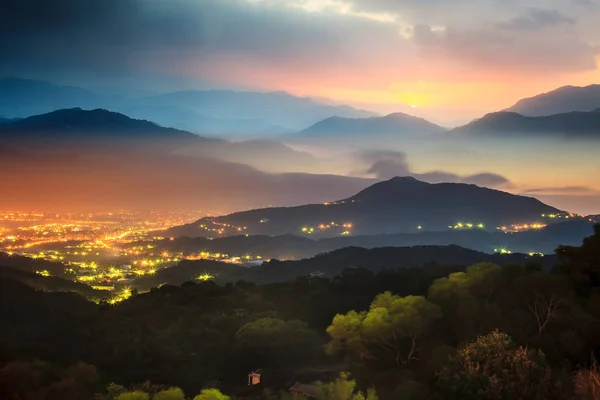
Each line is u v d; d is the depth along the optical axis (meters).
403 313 36.62
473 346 24.92
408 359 35.91
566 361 31.03
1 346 58.44
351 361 38.28
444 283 42.22
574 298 39.25
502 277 41.72
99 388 43.56
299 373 44.19
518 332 37.16
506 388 21.81
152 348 57.09
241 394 41.69
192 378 47.81
